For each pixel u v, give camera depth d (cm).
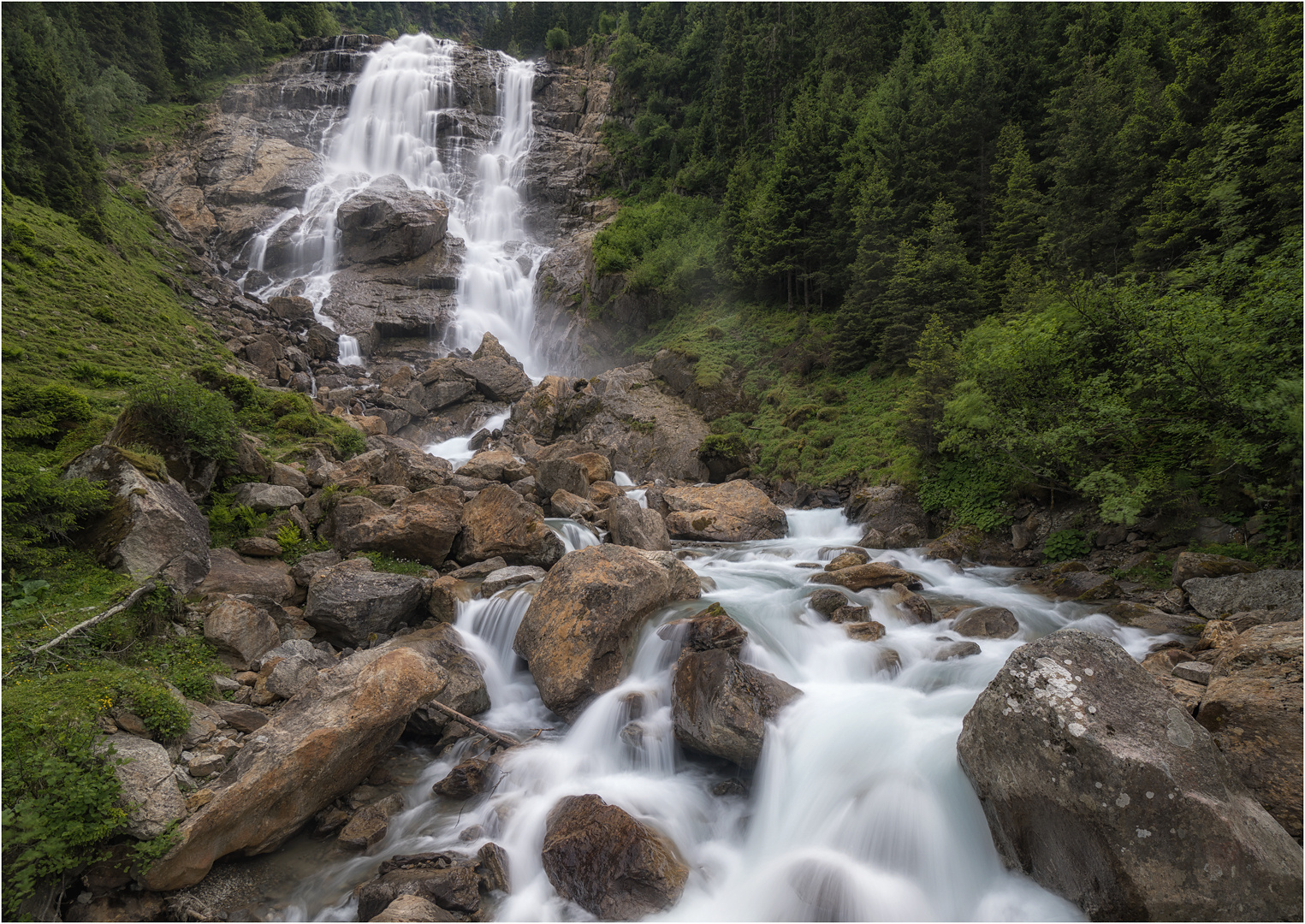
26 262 2858
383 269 5178
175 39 6844
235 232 5144
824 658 1120
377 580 1279
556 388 3575
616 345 4662
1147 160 2461
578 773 919
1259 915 545
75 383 2250
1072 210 2595
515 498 1669
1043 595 1538
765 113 5797
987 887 695
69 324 2647
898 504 2216
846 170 3769
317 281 4894
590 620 1052
